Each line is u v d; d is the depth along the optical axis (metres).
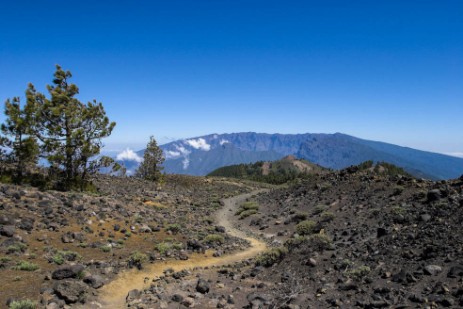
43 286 14.25
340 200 40.16
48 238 21.14
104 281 16.30
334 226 30.91
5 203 24.08
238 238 33.16
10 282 14.30
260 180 154.50
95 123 37.03
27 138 33.50
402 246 16.80
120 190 51.16
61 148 34.84
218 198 68.12
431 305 10.49
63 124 35.38
